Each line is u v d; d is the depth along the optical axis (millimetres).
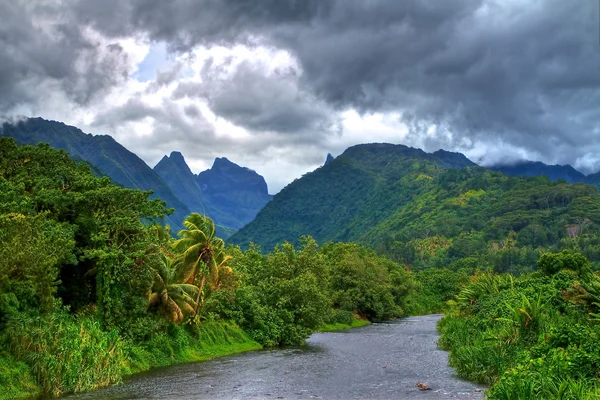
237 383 34219
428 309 128625
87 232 40531
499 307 43531
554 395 20391
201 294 51781
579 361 22344
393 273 117562
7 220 29844
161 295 44812
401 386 32062
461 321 53281
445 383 32625
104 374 33469
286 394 30359
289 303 62312
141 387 32875
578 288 35094
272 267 67938
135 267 40938
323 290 75562
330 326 81688
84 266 42406
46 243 32625
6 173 40656
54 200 38500
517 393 21031
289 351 53375
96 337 35406
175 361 44156
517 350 31359
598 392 19078
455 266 182500
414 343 57812
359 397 29062
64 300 41656
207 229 53031
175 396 29953
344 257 103562
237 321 58219
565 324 27922
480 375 32625
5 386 27531
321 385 33094
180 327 48438
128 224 39969
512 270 167375
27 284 30734
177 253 52469
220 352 50594
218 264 55219
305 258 73500
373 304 98062
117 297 40312
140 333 41000
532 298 37094
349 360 44812
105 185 42906
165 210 43594
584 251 170000
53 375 29953
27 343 30297
